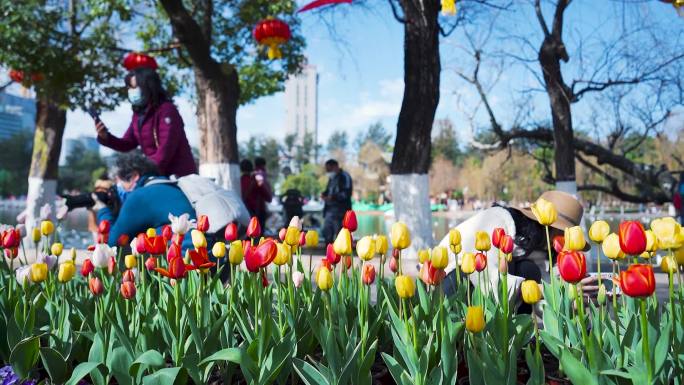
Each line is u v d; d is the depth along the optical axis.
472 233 3.10
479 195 59.88
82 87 11.70
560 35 11.81
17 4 10.41
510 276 2.89
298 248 2.65
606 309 2.11
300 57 14.29
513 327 2.13
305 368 1.88
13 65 10.62
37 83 11.34
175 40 13.31
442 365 1.80
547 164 16.77
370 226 26.38
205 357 2.01
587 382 1.61
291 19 13.50
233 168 10.23
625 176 21.83
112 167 4.09
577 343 1.95
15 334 2.18
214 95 10.16
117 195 4.16
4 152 85.12
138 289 2.65
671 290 1.79
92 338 2.14
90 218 4.77
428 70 9.73
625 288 1.57
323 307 2.37
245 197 10.25
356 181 76.88
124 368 1.93
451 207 53.12
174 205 3.71
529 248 3.12
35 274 2.22
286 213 12.38
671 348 1.86
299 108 191.50
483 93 14.48
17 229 2.59
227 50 14.48
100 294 2.18
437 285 2.18
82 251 9.09
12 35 10.30
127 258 2.71
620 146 16.67
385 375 2.22
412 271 7.47
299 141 117.69
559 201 3.20
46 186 12.44
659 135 13.75
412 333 1.96
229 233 2.58
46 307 2.50
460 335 2.31
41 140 12.43
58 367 2.05
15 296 2.53
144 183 3.94
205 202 3.76
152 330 2.19
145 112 4.70
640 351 1.70
